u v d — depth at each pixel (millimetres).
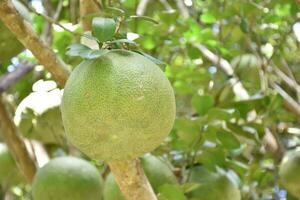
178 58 2213
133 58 1132
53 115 1838
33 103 1840
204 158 1657
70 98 1116
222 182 1660
